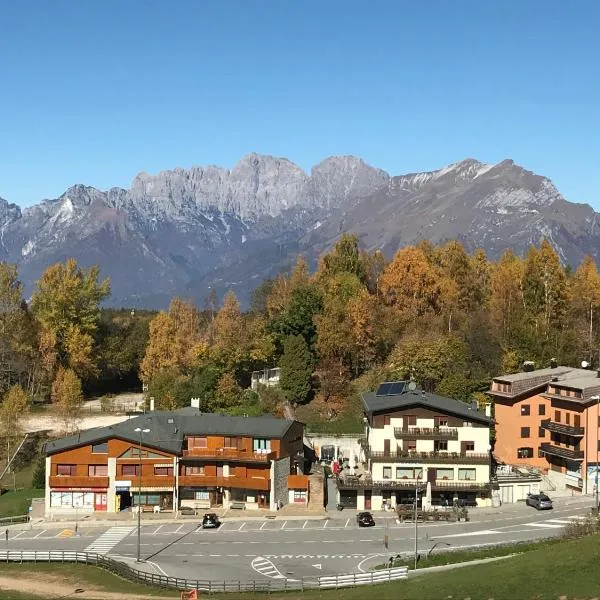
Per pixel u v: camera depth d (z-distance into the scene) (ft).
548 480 376.89
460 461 348.59
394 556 275.59
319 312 504.43
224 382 467.52
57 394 494.59
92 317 539.29
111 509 342.23
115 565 262.06
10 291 520.42
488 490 343.67
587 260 584.81
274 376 491.31
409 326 489.67
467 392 432.66
